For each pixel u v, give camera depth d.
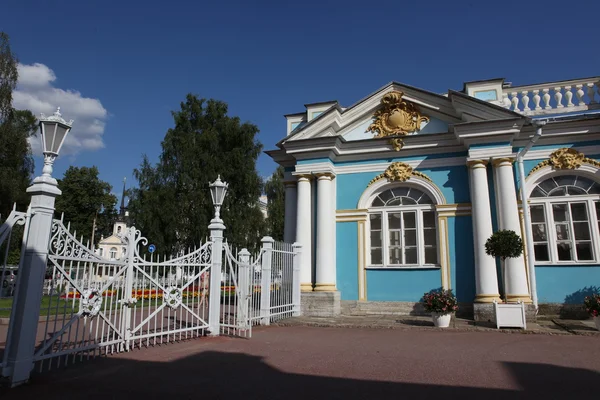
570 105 11.59
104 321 6.32
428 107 12.59
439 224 11.91
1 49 23.00
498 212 10.95
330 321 10.38
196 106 25.55
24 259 4.96
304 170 12.90
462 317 11.17
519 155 11.15
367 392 4.55
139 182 24.62
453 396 4.41
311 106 14.04
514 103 12.13
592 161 11.13
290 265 11.67
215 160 23.81
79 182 39.50
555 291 10.95
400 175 12.44
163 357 6.27
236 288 8.51
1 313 12.23
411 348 7.07
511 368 5.61
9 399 4.25
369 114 13.30
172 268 7.63
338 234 12.90
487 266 10.58
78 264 5.81
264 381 4.99
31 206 5.09
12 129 23.19
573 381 4.96
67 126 5.35
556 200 11.41
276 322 10.24
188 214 23.23
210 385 4.82
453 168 12.12
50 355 5.33
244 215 24.23
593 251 10.93
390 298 12.09
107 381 4.95
